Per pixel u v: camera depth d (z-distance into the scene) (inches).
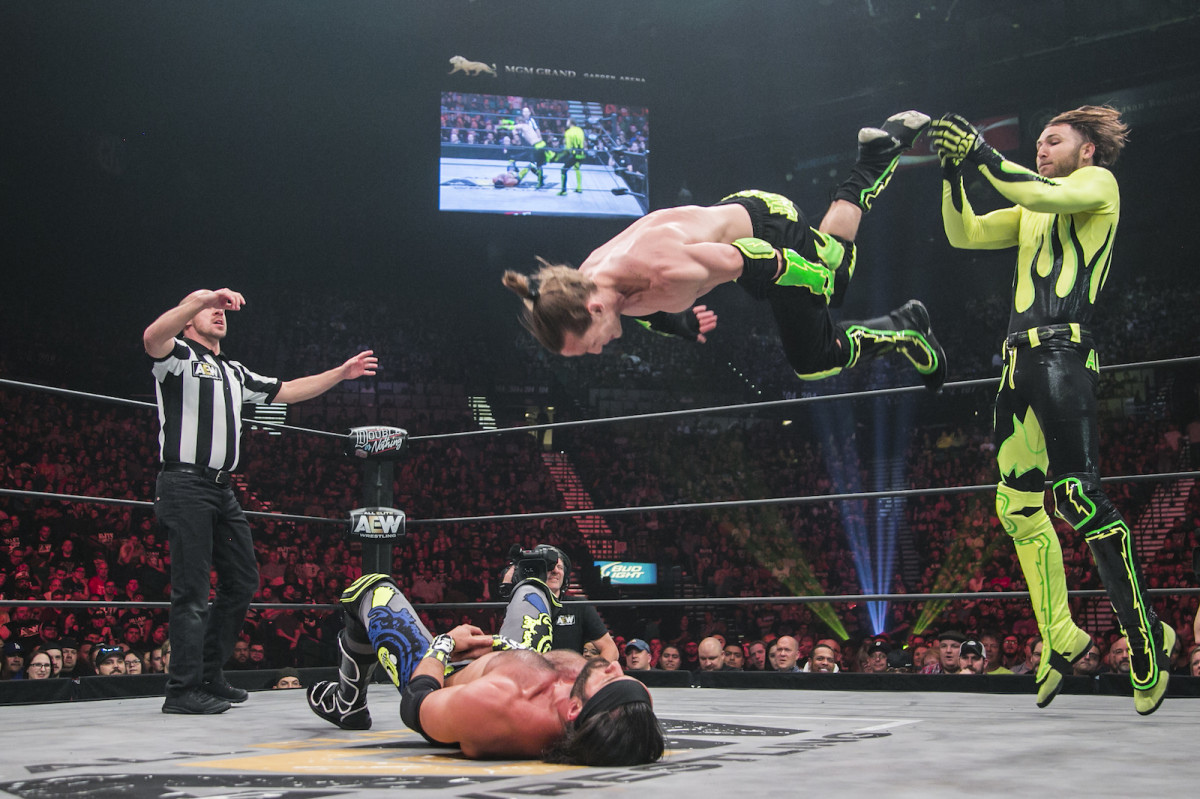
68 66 693.3
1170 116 711.7
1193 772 72.0
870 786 64.9
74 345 681.0
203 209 783.7
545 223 828.6
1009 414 125.5
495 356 825.5
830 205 117.3
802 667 310.0
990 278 820.6
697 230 101.5
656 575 588.4
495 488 657.6
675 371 823.1
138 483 560.4
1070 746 87.4
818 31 808.3
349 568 518.0
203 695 137.6
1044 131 127.7
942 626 464.4
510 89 792.9
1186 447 566.9
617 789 63.4
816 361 109.1
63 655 297.6
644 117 813.9
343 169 824.3
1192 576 451.2
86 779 72.7
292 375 736.3
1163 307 721.0
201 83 752.3
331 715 112.3
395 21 773.9
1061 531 488.1
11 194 697.0
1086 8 724.7
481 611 512.4
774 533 616.7
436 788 65.2
